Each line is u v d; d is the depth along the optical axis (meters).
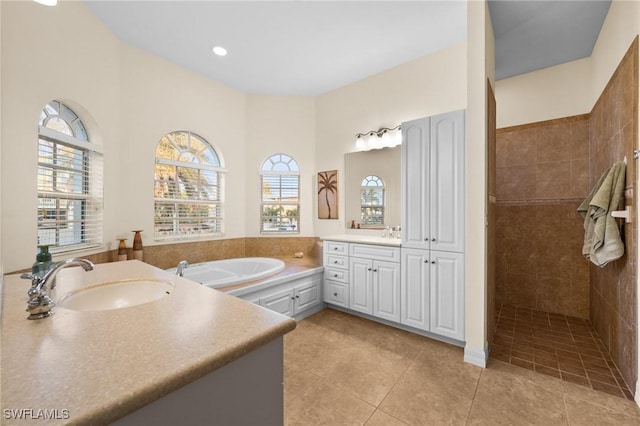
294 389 1.74
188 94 3.24
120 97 2.66
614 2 2.06
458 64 2.74
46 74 1.92
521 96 3.16
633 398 1.63
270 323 0.80
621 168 1.87
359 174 3.48
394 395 1.68
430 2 2.17
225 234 3.64
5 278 1.29
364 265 2.82
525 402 1.61
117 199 2.63
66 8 2.07
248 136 3.87
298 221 3.95
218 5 2.21
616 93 2.04
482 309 2.00
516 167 3.20
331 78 3.45
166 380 0.54
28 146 1.80
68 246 2.21
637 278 1.61
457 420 1.48
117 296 1.29
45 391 0.50
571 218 2.93
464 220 2.19
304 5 2.21
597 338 2.41
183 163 3.25
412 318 2.47
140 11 2.28
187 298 1.02
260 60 3.04
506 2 2.11
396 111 3.16
